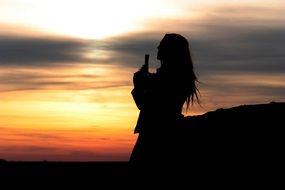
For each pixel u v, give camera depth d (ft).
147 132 15.02
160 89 15.07
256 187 16.30
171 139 15.05
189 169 15.62
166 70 15.21
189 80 15.31
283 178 16.52
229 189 16.08
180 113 15.30
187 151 15.92
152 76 15.26
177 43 15.31
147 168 14.93
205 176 15.81
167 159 14.98
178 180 15.17
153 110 15.01
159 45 15.44
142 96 15.10
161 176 14.94
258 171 16.65
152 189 14.89
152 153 14.94
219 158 16.43
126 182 15.19
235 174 16.39
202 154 16.12
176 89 15.12
